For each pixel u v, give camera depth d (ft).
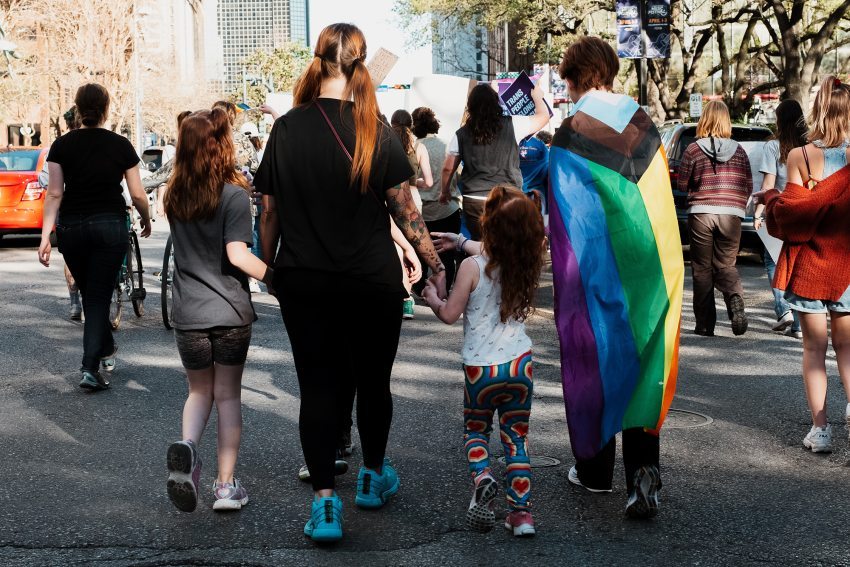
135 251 33.81
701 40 114.21
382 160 13.60
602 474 15.56
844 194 17.34
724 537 13.82
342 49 13.73
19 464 17.37
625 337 14.34
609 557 13.10
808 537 13.80
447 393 22.71
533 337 30.35
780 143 26.12
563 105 105.40
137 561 12.95
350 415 17.10
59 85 176.45
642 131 14.51
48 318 34.19
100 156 23.25
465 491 15.83
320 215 13.50
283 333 31.17
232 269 15.11
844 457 17.71
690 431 19.43
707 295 30.17
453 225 33.78
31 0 164.55
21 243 64.49
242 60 289.94
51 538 13.80
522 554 13.23
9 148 63.26
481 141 28.68
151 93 249.55
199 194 14.83
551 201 14.28
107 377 24.67
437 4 112.57
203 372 15.23
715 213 29.37
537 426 19.75
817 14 113.80
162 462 17.52
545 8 106.83
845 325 17.94
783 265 18.13
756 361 26.37
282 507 15.12
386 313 13.89
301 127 13.62
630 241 14.29
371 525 14.33
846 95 18.01
